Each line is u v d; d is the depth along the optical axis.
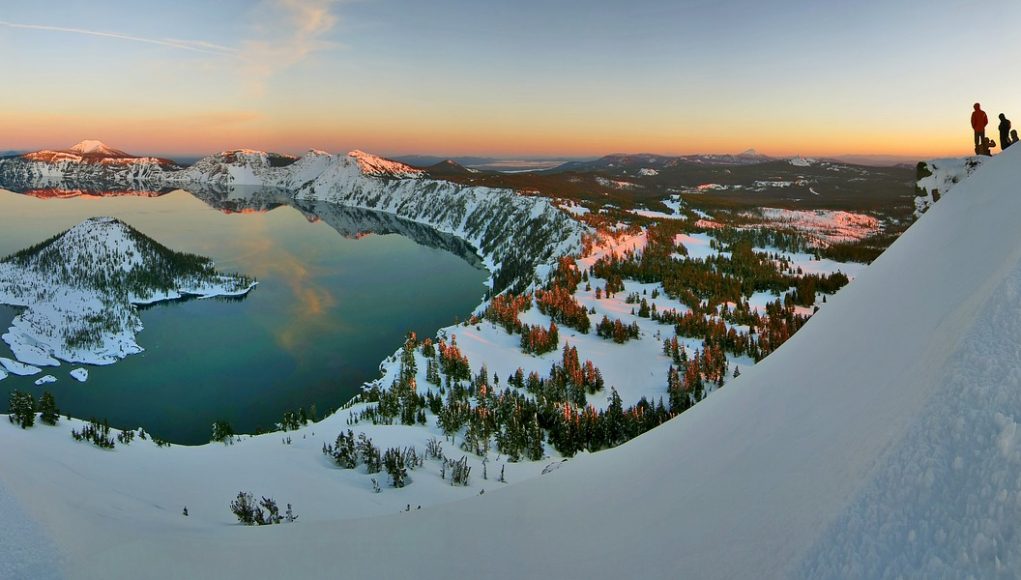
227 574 9.76
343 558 10.34
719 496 7.18
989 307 5.18
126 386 190.25
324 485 60.09
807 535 4.54
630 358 167.75
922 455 4.06
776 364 11.90
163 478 50.81
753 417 9.43
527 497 12.55
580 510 10.38
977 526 3.11
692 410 14.40
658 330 190.88
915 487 3.85
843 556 3.87
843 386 7.45
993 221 8.91
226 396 182.25
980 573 2.82
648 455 12.18
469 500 13.40
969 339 4.88
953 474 3.66
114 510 14.91
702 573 5.45
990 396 3.96
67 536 9.49
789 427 7.64
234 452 78.06
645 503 8.98
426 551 10.13
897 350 6.95
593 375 148.25
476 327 192.88
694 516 7.12
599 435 113.25
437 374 153.25
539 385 144.62
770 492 6.11
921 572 3.18
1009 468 3.25
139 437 86.75
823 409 7.24
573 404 134.62
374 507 53.94
